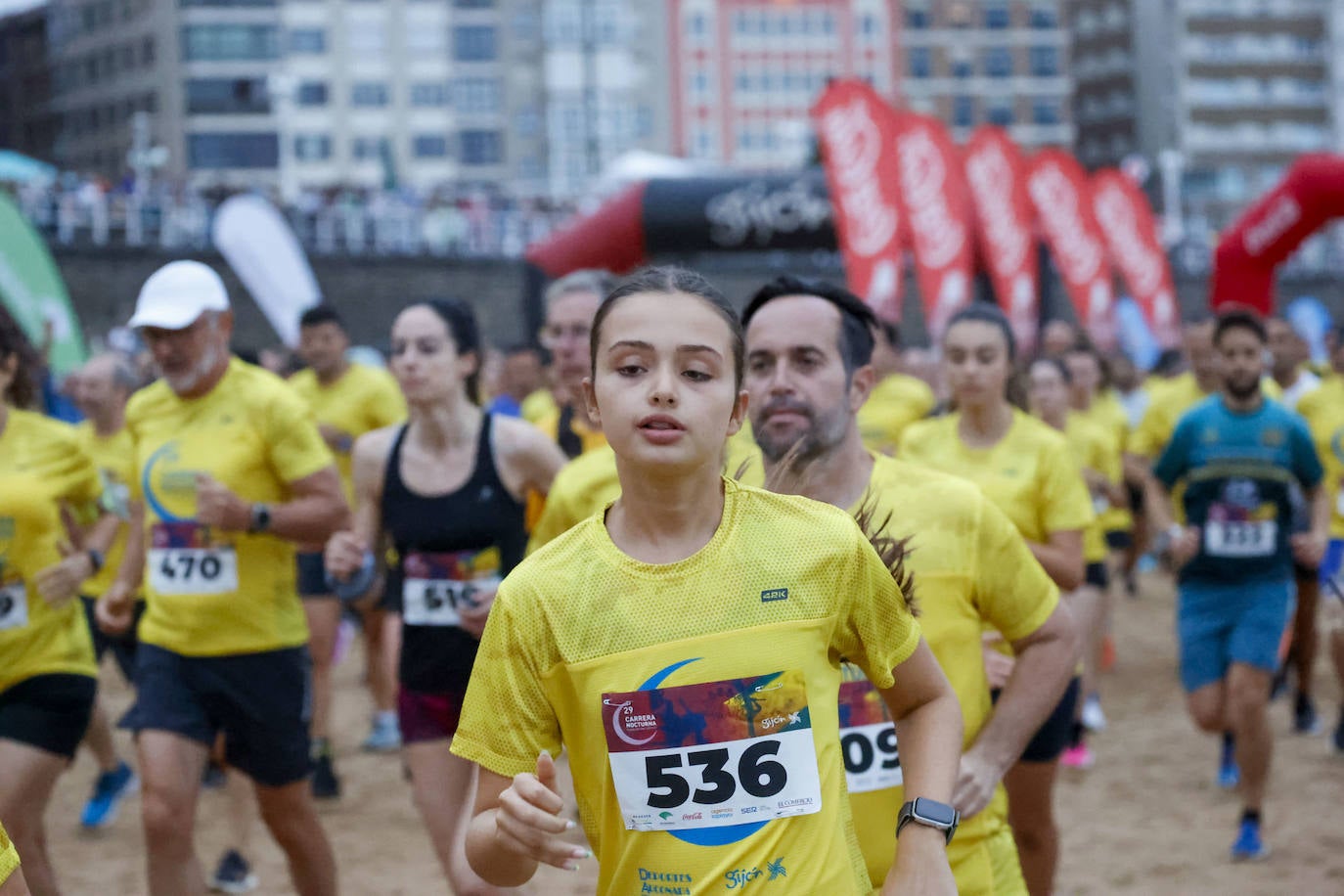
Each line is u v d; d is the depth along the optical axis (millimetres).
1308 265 42875
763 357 3240
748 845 2145
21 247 9531
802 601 2188
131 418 4879
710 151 69812
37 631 4375
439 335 4617
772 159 70500
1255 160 73375
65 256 27844
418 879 6055
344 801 7289
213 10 61094
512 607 2182
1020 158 16203
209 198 30188
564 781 6008
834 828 2186
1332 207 15508
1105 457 8898
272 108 61906
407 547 4602
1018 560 3262
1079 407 10703
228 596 4594
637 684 2145
